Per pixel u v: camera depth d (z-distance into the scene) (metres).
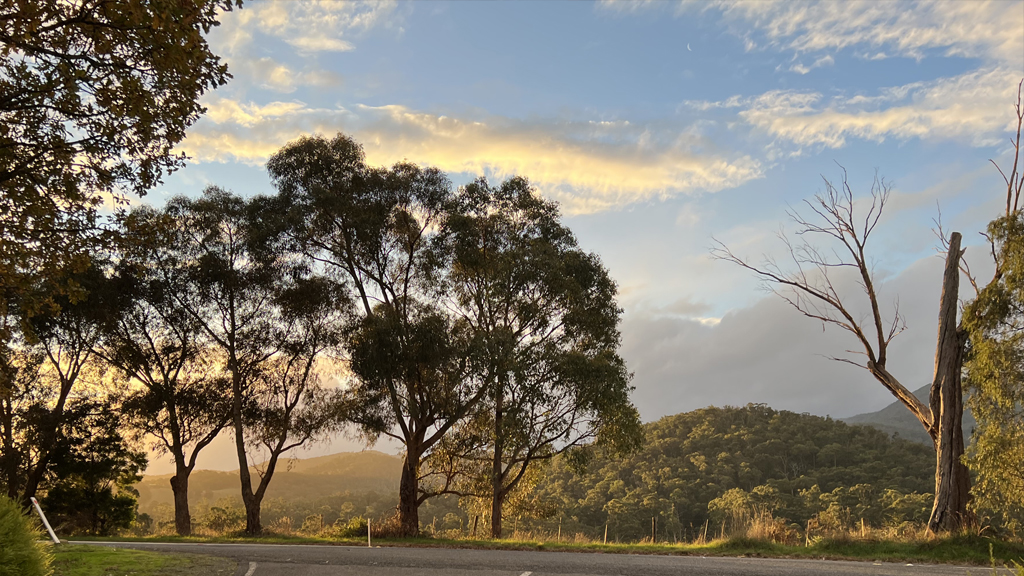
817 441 149.62
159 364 31.20
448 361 26.72
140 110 10.91
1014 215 18.86
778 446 144.38
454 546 20.12
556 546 19.08
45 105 11.08
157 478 193.25
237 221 31.03
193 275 29.84
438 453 29.89
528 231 31.14
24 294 11.95
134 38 10.46
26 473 34.03
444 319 27.48
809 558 16.27
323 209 29.02
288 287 30.36
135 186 12.52
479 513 32.59
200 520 57.16
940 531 19.12
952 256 21.25
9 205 11.57
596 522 112.81
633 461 149.50
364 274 30.19
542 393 26.64
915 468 124.50
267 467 31.22
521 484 33.31
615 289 30.61
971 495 19.81
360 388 28.12
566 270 29.09
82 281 28.08
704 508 117.56
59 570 10.84
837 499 105.06
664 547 18.47
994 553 16.38
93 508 36.59
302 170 29.84
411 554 15.70
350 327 29.33
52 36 10.54
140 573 11.34
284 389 31.39
